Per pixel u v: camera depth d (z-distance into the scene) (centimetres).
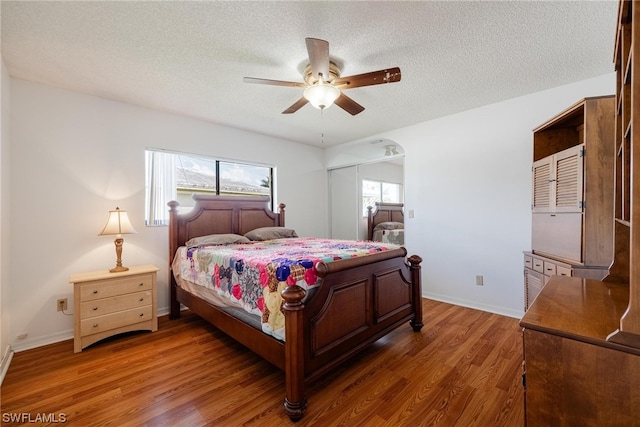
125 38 187
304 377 160
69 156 264
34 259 245
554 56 214
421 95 284
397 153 411
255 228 387
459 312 313
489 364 205
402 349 230
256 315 190
